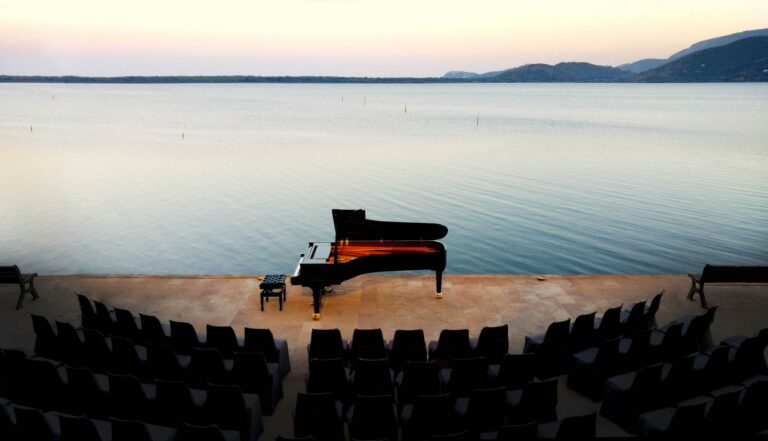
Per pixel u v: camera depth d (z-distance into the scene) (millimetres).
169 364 7824
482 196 31578
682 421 6484
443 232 12570
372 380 7402
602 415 7762
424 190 33031
